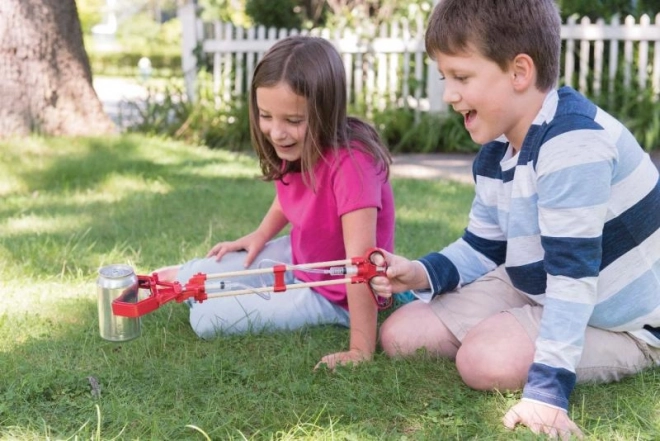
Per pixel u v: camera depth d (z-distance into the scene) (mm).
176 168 6023
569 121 2119
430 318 2562
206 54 8039
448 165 7145
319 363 2471
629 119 7539
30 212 4648
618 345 2324
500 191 2416
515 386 2266
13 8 6602
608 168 2098
